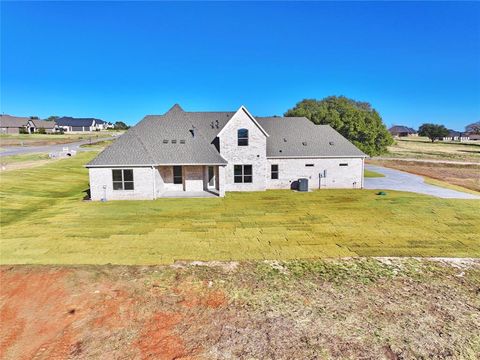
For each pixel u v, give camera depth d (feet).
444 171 152.15
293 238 53.72
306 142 101.40
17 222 60.75
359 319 31.58
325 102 200.64
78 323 30.53
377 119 138.31
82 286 37.01
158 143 89.97
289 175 97.14
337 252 47.80
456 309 33.47
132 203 77.56
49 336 28.73
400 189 97.96
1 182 91.25
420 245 50.78
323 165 97.71
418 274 40.93
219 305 33.68
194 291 36.29
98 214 67.15
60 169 120.16
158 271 40.88
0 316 31.48
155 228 58.13
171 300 34.47
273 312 32.55
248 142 92.79
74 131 407.03
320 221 63.52
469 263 44.21
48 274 39.60
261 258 45.34
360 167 98.84
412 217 66.33
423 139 472.85
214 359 26.22
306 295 35.73
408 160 197.67
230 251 47.80
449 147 325.42
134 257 45.14
